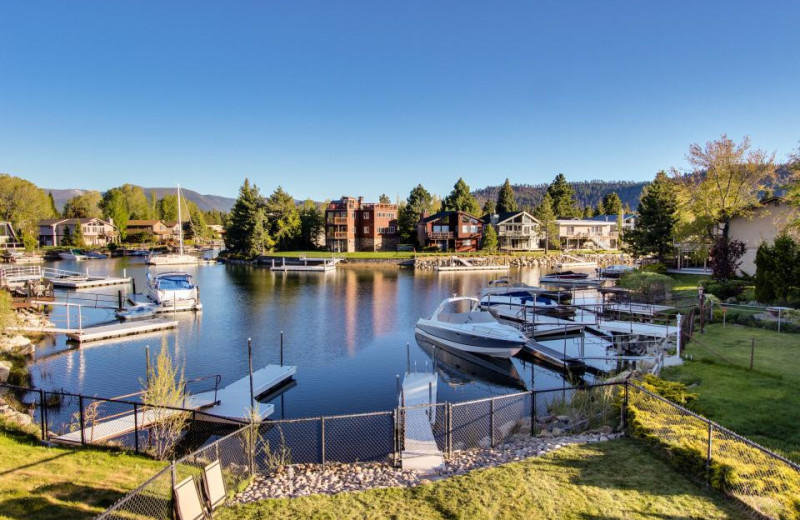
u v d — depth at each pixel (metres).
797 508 7.03
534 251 87.81
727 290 30.30
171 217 139.88
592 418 12.34
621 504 7.64
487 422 14.12
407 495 8.37
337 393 18.19
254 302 39.91
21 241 83.81
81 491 8.45
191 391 18.14
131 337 26.95
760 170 35.25
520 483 8.47
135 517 7.56
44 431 11.77
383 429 14.15
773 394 12.80
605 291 33.34
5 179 83.19
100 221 105.69
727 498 7.73
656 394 11.18
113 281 50.88
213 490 7.95
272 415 15.82
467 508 7.71
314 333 28.38
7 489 8.24
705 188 37.53
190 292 35.16
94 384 18.89
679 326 17.41
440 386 19.39
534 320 27.53
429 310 36.28
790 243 24.92
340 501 8.23
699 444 9.12
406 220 92.19
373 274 64.88
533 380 20.17
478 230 87.94
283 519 7.62
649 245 49.97
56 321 30.98
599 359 20.11
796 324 20.34
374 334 28.23
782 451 9.28
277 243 90.56
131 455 10.84
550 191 114.69
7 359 21.58
